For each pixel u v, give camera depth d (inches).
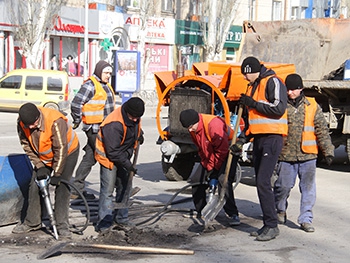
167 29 1473.9
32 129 246.2
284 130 259.1
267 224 264.7
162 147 385.7
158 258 236.1
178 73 396.8
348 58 501.0
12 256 236.2
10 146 558.3
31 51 1085.1
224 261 233.8
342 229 287.3
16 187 277.6
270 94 255.8
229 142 290.7
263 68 263.6
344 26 504.4
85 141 614.5
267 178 260.7
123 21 1385.3
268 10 1674.5
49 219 266.4
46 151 251.8
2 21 1141.7
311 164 279.9
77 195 335.3
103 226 269.3
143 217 300.5
